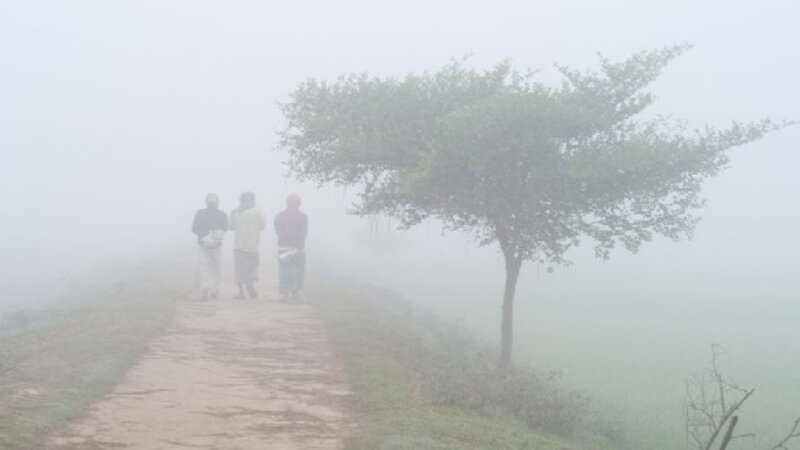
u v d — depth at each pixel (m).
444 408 11.90
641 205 15.71
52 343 13.58
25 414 9.23
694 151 15.12
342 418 10.47
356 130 15.93
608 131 15.66
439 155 14.42
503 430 11.24
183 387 11.52
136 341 14.19
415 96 15.94
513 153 14.30
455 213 15.62
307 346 15.11
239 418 10.16
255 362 13.55
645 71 15.59
